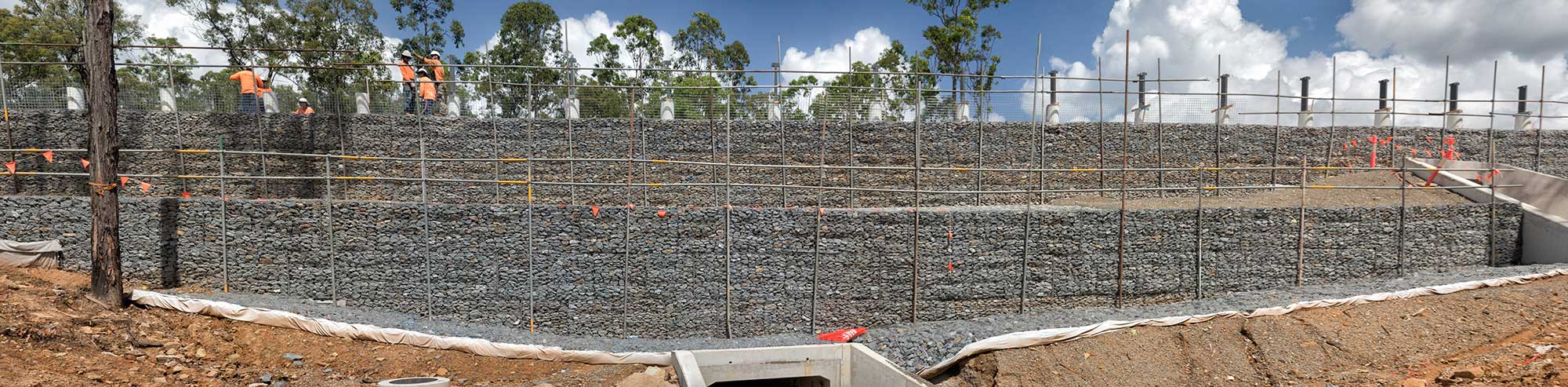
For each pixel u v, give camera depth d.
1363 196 21.66
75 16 27.34
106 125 13.32
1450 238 19.67
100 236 13.27
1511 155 24.98
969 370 14.50
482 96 20.95
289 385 12.03
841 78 31.03
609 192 19.91
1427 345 13.24
